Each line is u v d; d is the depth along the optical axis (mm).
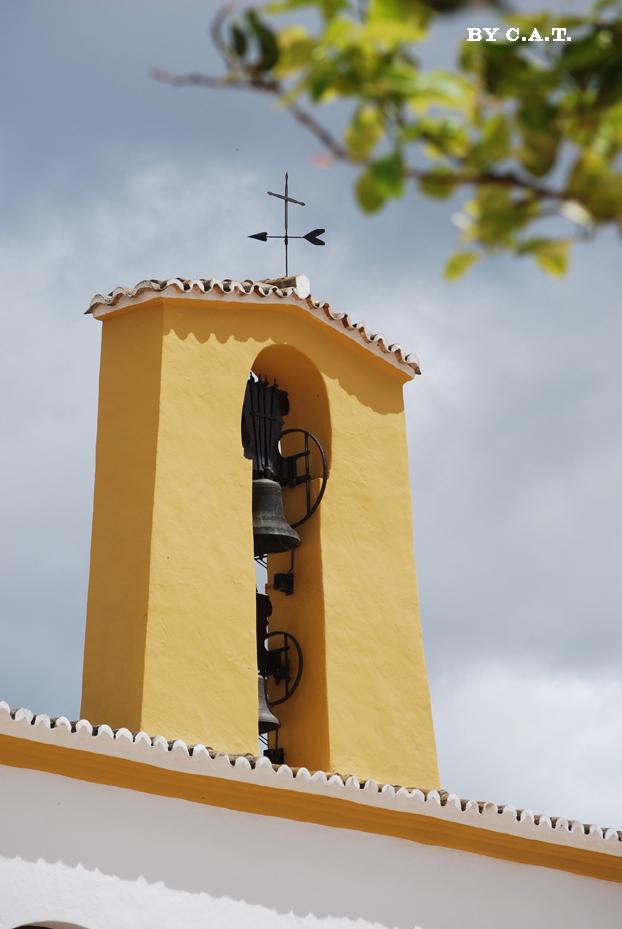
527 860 14688
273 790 12930
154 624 13648
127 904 12023
